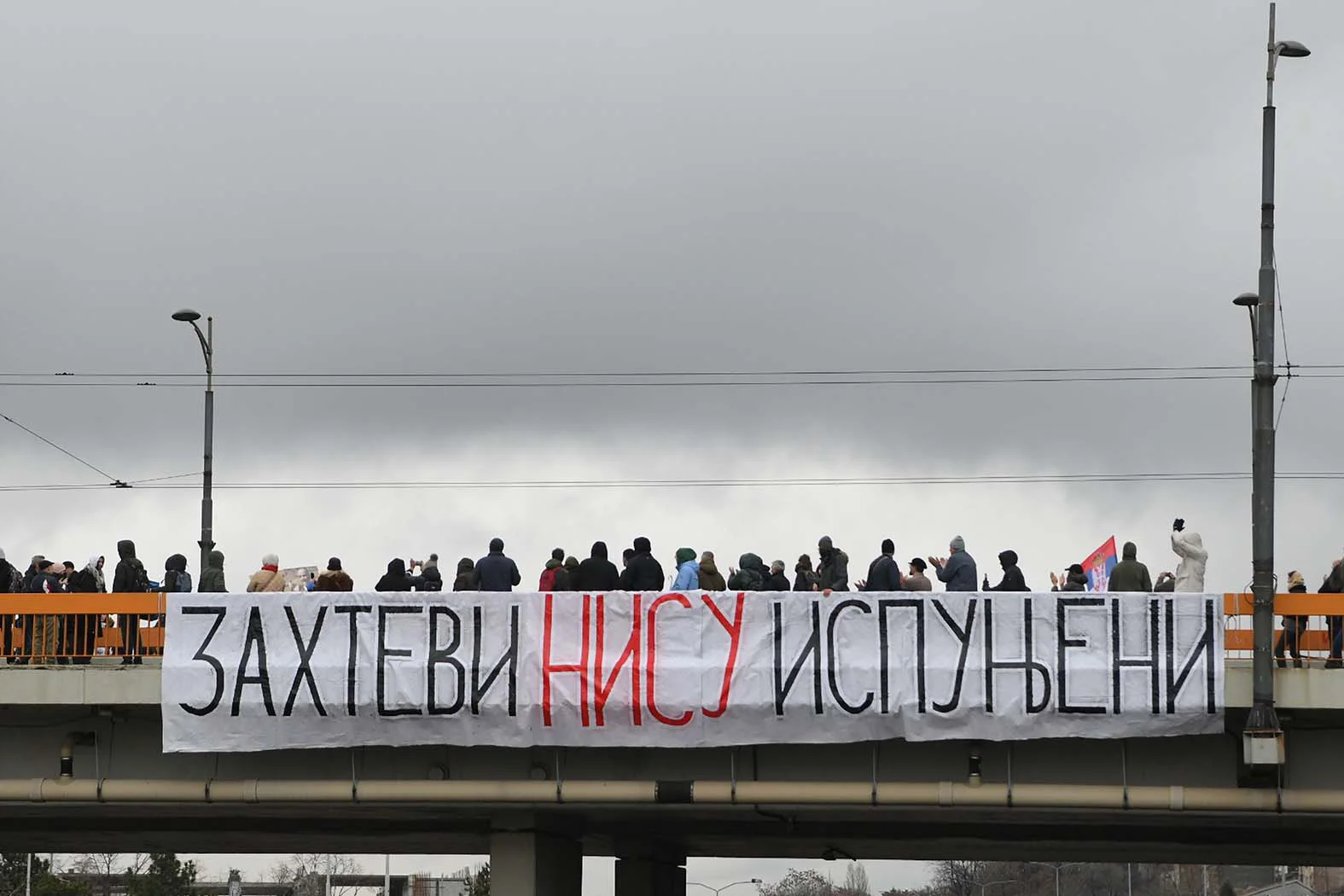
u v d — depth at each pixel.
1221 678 26.33
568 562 29.44
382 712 27.69
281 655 27.92
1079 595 26.75
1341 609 26.44
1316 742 27.27
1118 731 26.53
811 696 26.98
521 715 27.50
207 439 39.94
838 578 28.39
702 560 28.88
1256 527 26.39
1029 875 158.50
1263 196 27.20
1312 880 145.12
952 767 27.97
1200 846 39.12
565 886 32.47
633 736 27.41
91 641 29.25
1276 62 27.41
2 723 29.73
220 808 30.89
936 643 26.91
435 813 32.09
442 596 27.86
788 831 36.41
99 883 137.62
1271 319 26.88
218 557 30.03
